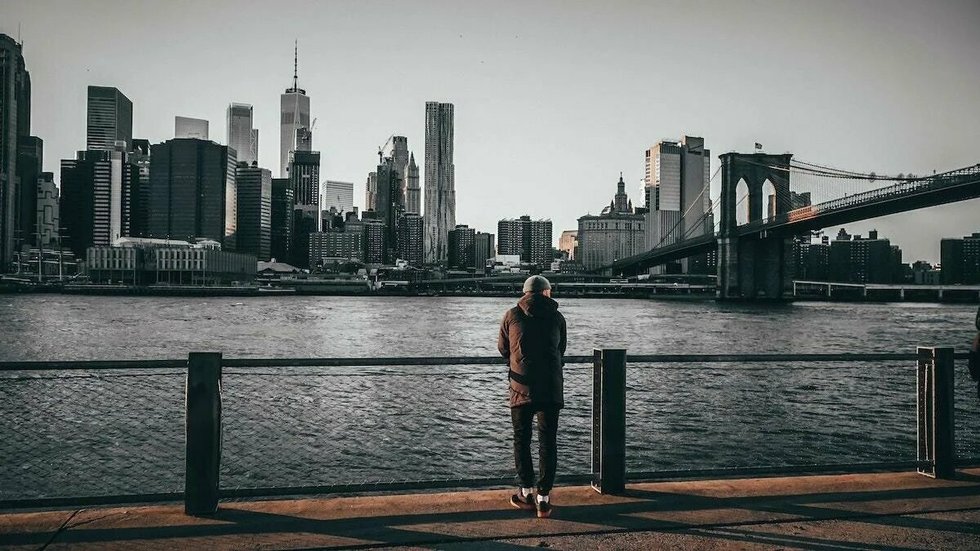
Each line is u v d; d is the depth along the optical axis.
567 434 22.31
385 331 89.56
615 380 6.40
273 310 159.50
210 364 5.82
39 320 110.31
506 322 6.22
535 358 6.02
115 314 131.62
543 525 5.62
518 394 6.02
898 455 19.88
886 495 6.39
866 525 5.68
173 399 26.27
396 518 5.72
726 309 178.25
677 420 24.67
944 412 6.92
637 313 152.50
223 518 5.68
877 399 29.28
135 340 74.38
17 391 27.41
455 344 70.56
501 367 39.72
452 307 194.75
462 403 27.48
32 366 5.65
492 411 25.88
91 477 16.55
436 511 5.89
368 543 5.22
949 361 6.95
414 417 24.47
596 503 6.14
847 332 92.62
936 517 5.87
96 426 21.81
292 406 25.78
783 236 187.50
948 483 6.75
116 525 5.51
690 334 86.06
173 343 71.12
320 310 162.38
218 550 5.07
